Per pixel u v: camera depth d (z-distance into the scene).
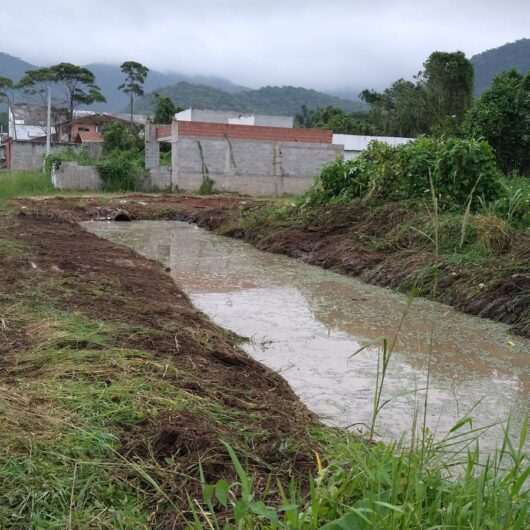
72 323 5.16
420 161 11.78
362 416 4.32
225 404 3.95
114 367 4.20
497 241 8.37
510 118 21.42
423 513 2.41
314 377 5.09
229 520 2.60
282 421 3.76
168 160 33.06
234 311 7.22
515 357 5.69
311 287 8.70
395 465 2.53
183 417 3.43
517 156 21.56
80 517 2.53
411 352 5.80
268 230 13.16
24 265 8.01
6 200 20.56
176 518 2.59
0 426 3.10
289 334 6.31
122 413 3.46
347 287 8.73
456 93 40.00
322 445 3.50
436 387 4.93
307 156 27.86
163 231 15.60
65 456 2.95
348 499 2.54
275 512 2.37
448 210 10.84
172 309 6.36
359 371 5.25
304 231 12.36
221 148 26.91
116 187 26.20
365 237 10.67
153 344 4.95
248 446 3.29
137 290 7.20
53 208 18.67
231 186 27.19
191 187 26.84
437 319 6.95
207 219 16.56
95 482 2.79
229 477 2.95
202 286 8.68
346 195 13.04
